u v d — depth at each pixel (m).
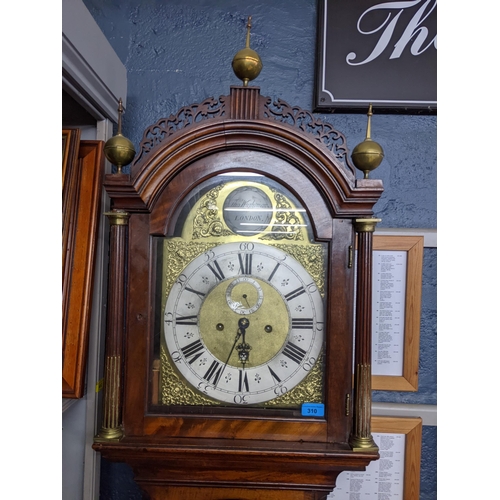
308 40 0.94
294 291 0.72
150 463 0.70
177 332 0.72
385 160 0.93
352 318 0.71
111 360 0.70
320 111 0.93
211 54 0.94
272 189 0.73
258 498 0.73
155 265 0.72
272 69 0.94
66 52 0.64
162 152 0.70
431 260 0.94
